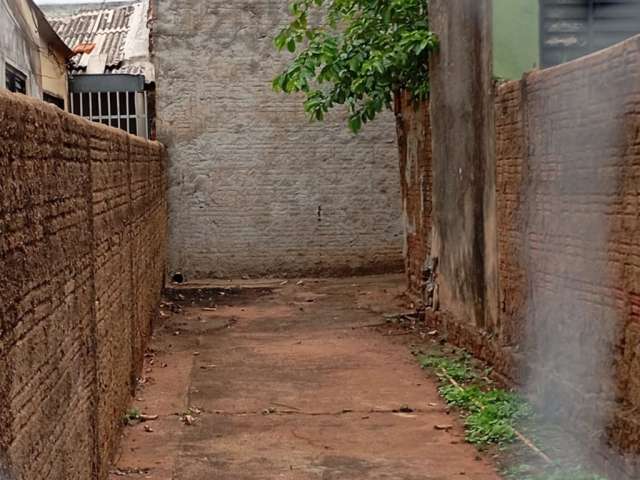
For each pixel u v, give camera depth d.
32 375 3.54
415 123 12.52
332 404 7.75
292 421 7.26
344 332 11.18
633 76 5.37
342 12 12.20
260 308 13.28
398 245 16.53
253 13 16.11
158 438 6.79
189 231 16.23
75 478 4.54
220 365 9.35
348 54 11.28
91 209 5.29
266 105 16.22
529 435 6.54
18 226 3.34
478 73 8.95
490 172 8.62
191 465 6.16
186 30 16.06
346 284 15.56
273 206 16.34
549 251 6.98
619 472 5.43
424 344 10.21
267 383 8.54
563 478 5.63
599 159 5.94
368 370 9.02
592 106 6.04
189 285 15.73
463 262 9.69
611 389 5.78
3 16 11.23
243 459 6.29
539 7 8.48
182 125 16.16
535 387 7.18
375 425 7.12
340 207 16.42
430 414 7.41
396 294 14.07
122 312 7.00
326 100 11.82
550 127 6.91
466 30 9.32
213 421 7.27
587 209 6.18
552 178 6.90
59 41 14.52
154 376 8.84
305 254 16.44
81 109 16.05
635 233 5.42
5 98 3.17
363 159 16.39
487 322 8.85
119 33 17.59
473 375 8.49
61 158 4.28
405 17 11.40
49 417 3.87
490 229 8.65
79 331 4.75
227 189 16.27
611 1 8.57
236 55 16.12
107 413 5.88
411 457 6.30
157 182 12.83
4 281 3.10
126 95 16.05
